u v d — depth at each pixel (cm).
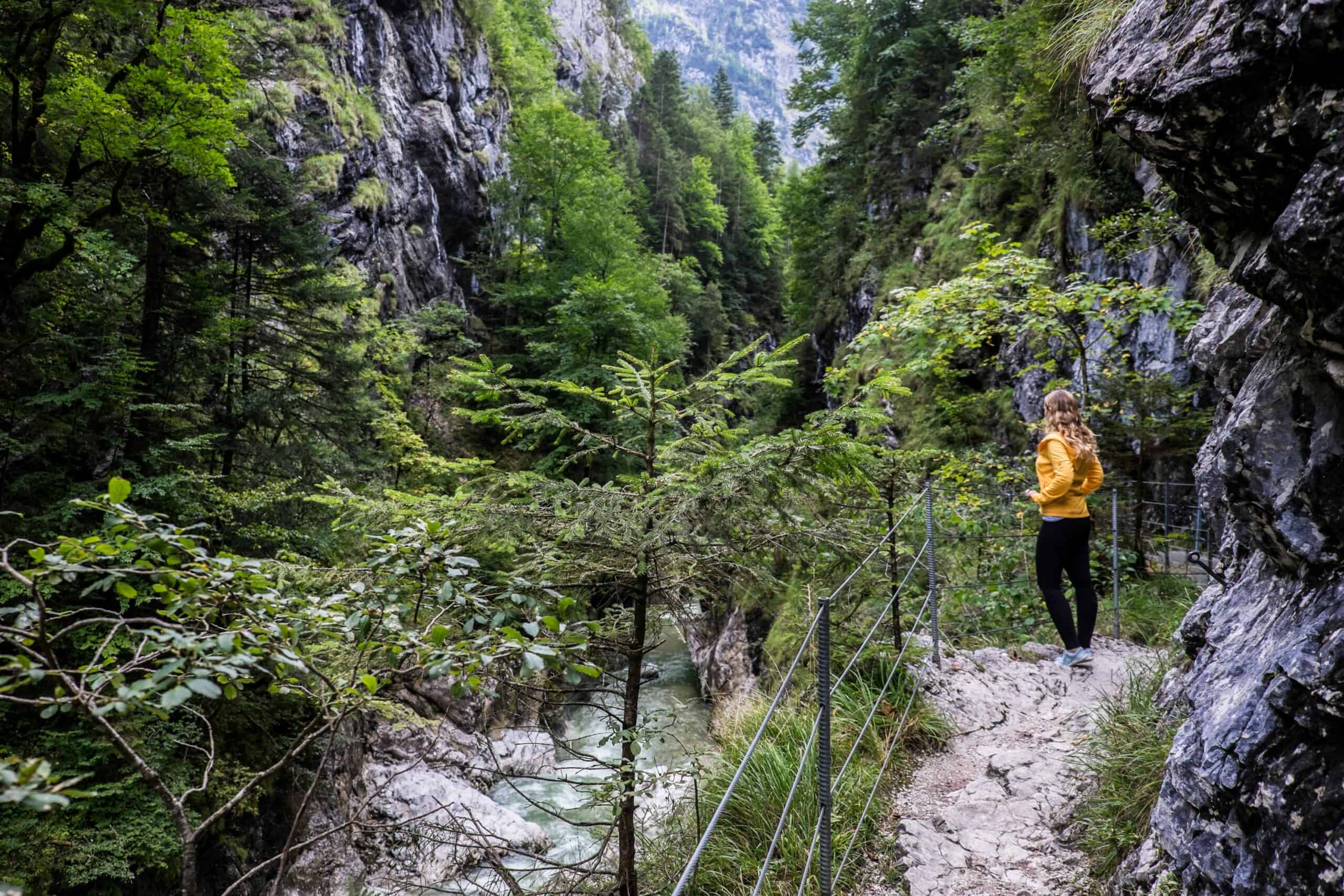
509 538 325
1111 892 276
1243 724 219
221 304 1112
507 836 804
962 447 1255
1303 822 187
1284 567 250
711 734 582
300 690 219
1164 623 570
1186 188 252
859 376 1667
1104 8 343
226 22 1055
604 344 2641
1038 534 522
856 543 360
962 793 382
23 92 887
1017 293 796
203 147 871
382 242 2758
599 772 995
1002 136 1386
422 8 3334
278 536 970
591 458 388
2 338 813
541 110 3519
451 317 2606
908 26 2461
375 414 1498
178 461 971
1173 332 860
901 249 2178
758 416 2392
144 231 1018
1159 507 801
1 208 838
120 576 172
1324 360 213
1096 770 361
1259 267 224
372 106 2853
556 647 248
